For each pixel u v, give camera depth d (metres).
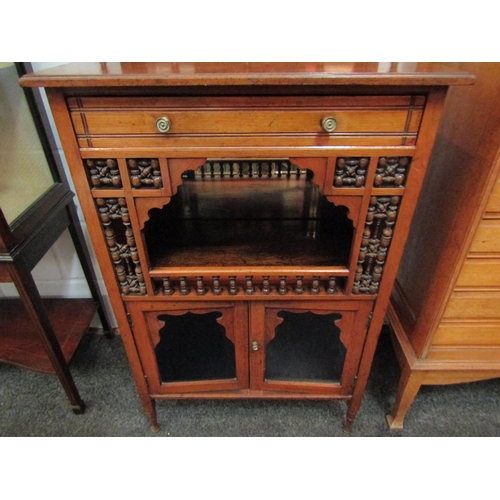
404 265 1.02
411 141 0.56
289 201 0.96
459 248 0.69
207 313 0.81
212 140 0.56
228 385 0.89
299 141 0.56
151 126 0.54
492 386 1.11
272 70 0.53
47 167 0.92
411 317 0.93
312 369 0.88
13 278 0.76
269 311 0.76
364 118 0.54
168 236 0.80
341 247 0.76
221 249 0.76
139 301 0.73
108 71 0.53
